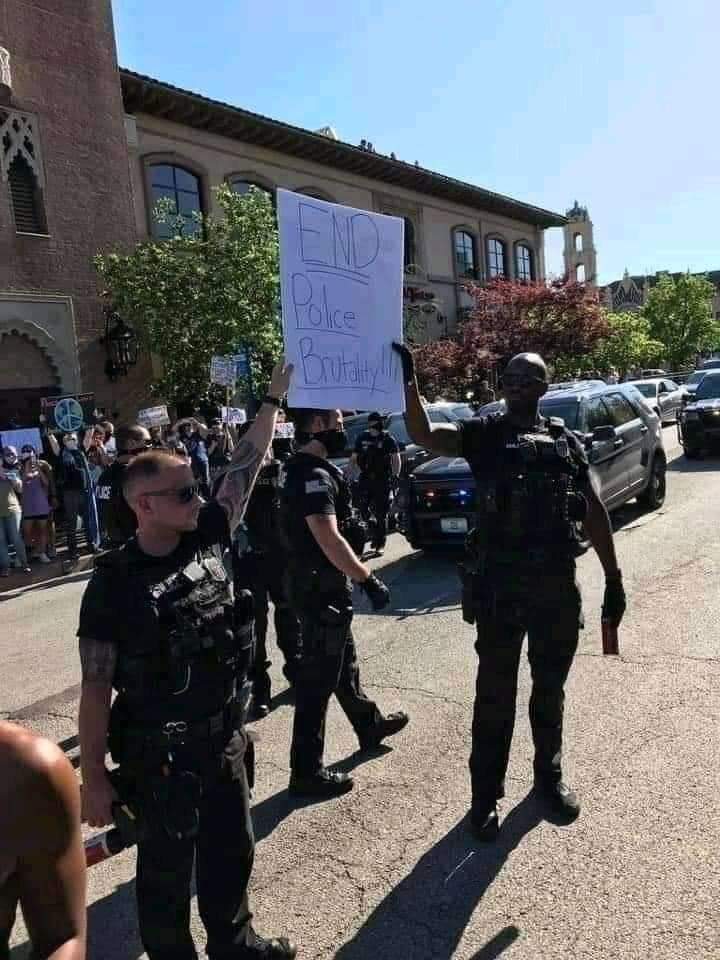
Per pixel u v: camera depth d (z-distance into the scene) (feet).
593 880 9.42
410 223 86.69
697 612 19.21
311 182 72.38
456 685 16.12
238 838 7.73
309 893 9.75
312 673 11.93
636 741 12.80
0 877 4.06
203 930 9.38
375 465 31.04
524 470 10.10
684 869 9.44
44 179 47.57
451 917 9.05
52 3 47.96
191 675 6.98
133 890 10.45
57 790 4.26
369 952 8.63
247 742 7.95
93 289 50.08
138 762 6.97
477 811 10.54
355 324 10.02
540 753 11.00
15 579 33.99
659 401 77.41
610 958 8.13
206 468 39.42
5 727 4.31
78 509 37.17
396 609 22.52
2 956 4.15
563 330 80.23
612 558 11.13
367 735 13.44
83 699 6.86
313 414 12.03
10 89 45.06
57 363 48.21
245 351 45.01
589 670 16.03
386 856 10.37
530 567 10.14
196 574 7.29
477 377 76.28
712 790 11.10
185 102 57.88
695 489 38.11
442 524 28.04
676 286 186.70
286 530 11.97
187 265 46.62
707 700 14.10
